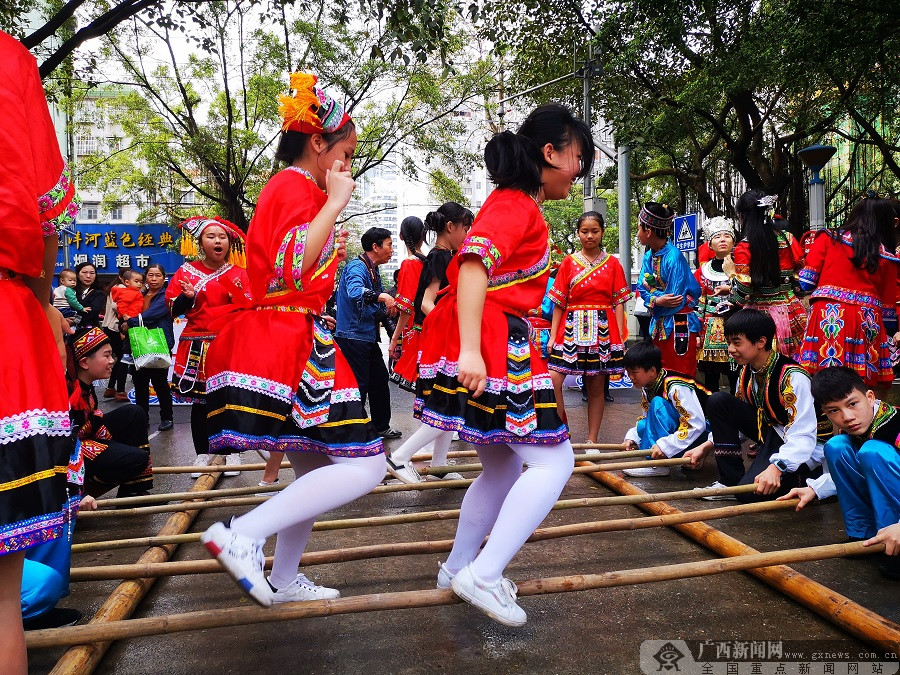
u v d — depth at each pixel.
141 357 6.18
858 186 20.70
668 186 22.31
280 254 2.05
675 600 2.50
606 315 4.89
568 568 2.84
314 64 15.41
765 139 18.98
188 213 21.77
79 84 15.98
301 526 2.28
